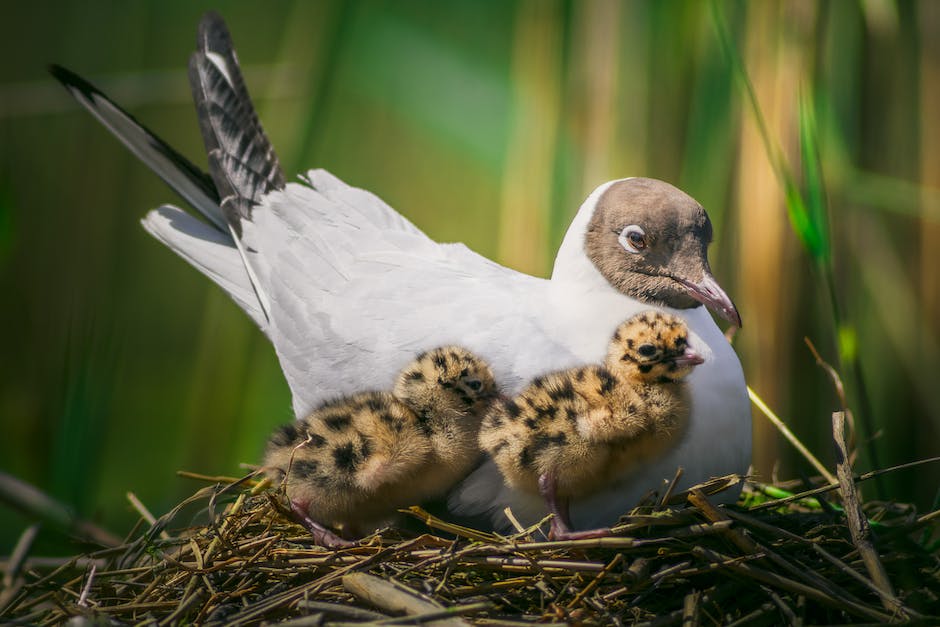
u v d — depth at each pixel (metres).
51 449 13.52
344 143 16.86
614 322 8.34
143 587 7.51
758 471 10.46
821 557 7.25
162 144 10.48
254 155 10.40
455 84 16.45
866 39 10.53
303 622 6.54
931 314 10.93
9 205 11.45
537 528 7.42
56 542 8.16
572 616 6.72
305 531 7.99
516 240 11.33
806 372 10.59
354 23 12.10
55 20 15.99
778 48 10.32
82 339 10.87
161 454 15.93
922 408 11.29
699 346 8.12
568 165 11.13
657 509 7.24
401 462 7.59
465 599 7.00
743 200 10.42
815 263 9.03
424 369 7.75
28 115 14.57
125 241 16.00
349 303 9.02
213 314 13.06
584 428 7.31
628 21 10.93
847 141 10.65
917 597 6.89
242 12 17.50
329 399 8.30
